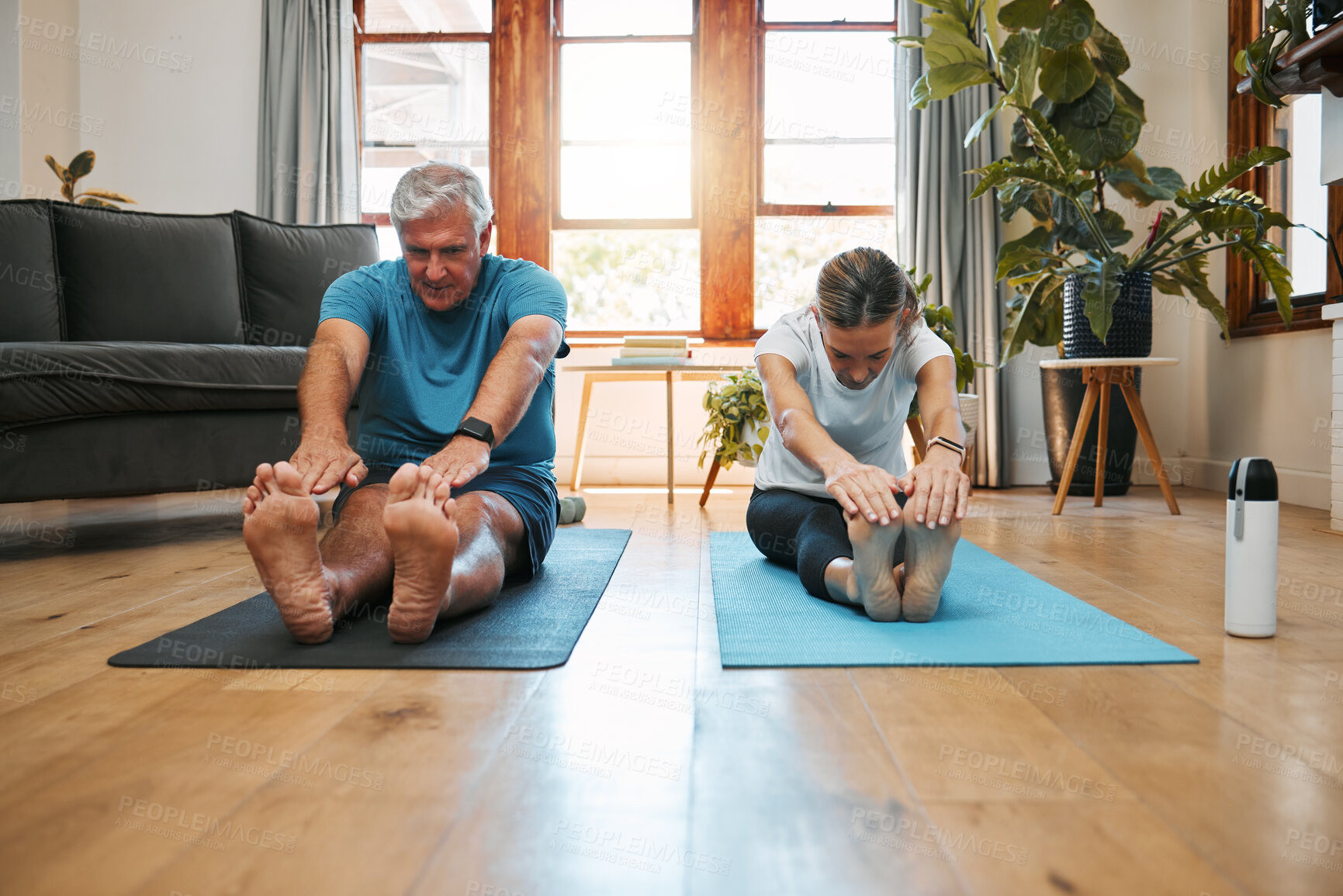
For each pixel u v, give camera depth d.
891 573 1.38
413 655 1.22
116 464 2.18
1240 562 1.34
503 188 4.20
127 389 2.16
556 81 4.22
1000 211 3.90
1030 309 3.47
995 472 3.92
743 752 0.90
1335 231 3.02
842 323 1.46
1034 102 3.49
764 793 0.80
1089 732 0.95
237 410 2.39
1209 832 0.72
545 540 1.73
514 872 0.66
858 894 0.63
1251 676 1.15
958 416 1.50
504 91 4.18
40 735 0.94
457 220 1.55
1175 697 1.07
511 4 4.16
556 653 1.23
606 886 0.64
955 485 1.33
